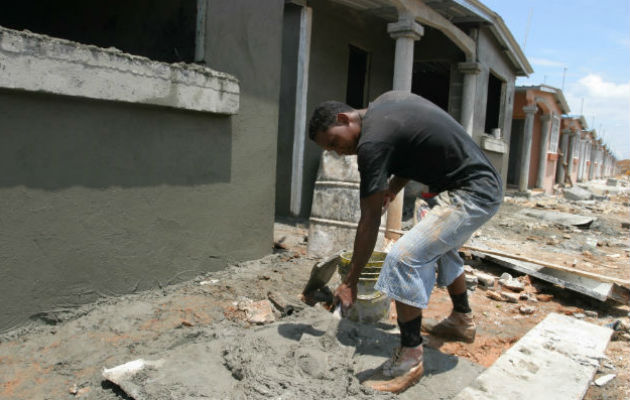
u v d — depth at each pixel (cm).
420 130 241
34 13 583
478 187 248
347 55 823
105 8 493
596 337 339
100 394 243
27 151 293
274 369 251
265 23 461
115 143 340
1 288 289
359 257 241
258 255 480
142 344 295
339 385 243
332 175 524
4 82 269
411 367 254
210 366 262
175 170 386
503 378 272
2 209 286
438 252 250
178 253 396
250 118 453
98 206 335
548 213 984
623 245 764
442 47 959
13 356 275
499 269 534
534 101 1580
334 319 279
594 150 3728
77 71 302
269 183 482
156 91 351
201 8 400
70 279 323
